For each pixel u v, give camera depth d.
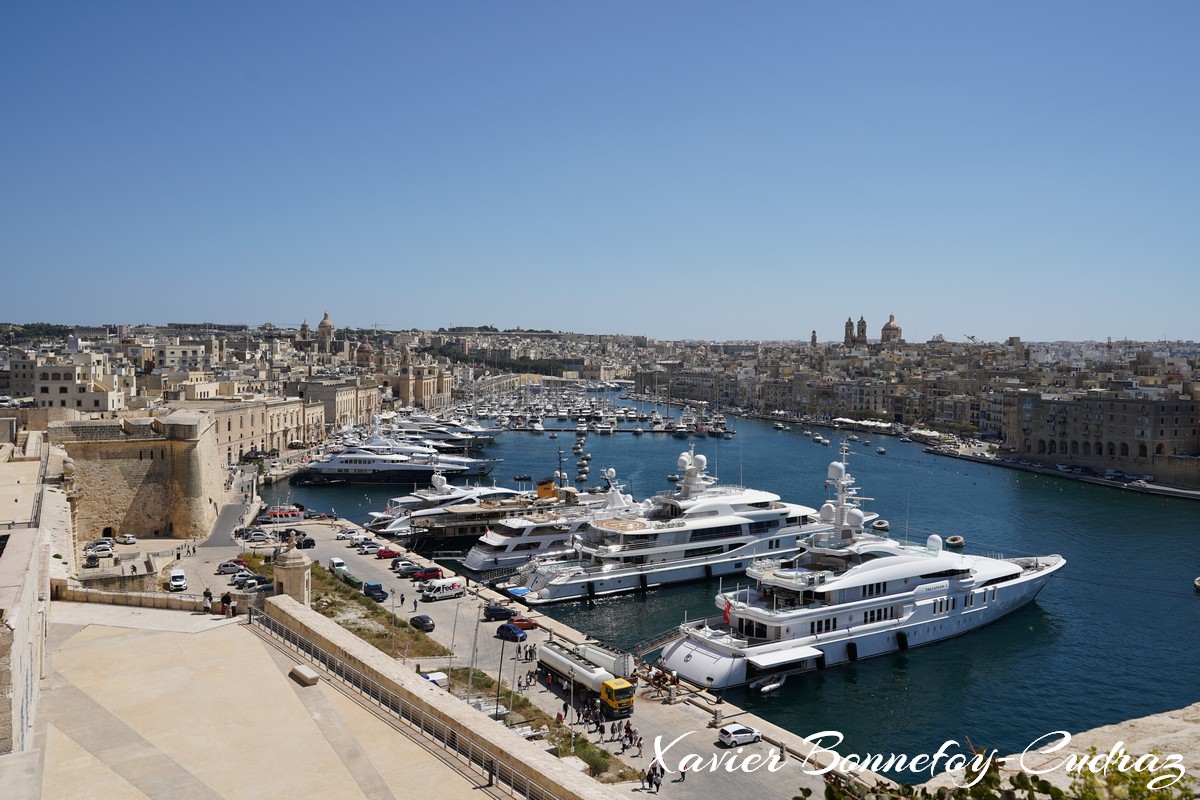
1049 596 104.50
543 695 67.25
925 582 87.19
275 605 50.75
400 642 77.75
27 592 39.00
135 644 47.41
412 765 33.72
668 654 79.38
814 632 79.94
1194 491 187.38
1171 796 15.20
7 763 32.22
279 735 36.19
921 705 73.56
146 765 33.34
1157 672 81.25
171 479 119.19
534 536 117.38
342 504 170.12
